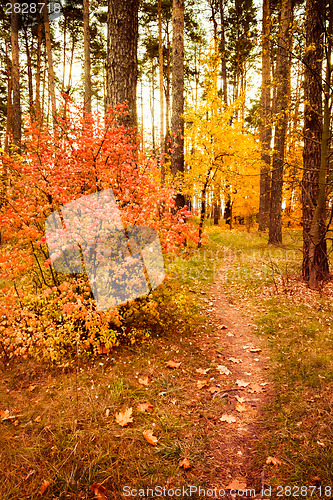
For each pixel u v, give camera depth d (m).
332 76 6.05
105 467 2.19
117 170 4.00
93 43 18.27
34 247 4.04
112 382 3.19
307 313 5.19
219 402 3.01
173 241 3.93
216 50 10.59
